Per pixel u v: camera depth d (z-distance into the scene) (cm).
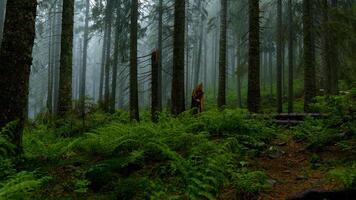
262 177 716
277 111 2564
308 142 997
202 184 646
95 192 707
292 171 803
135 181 694
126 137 876
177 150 878
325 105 1007
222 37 2531
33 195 662
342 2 2516
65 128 1301
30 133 1236
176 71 1488
